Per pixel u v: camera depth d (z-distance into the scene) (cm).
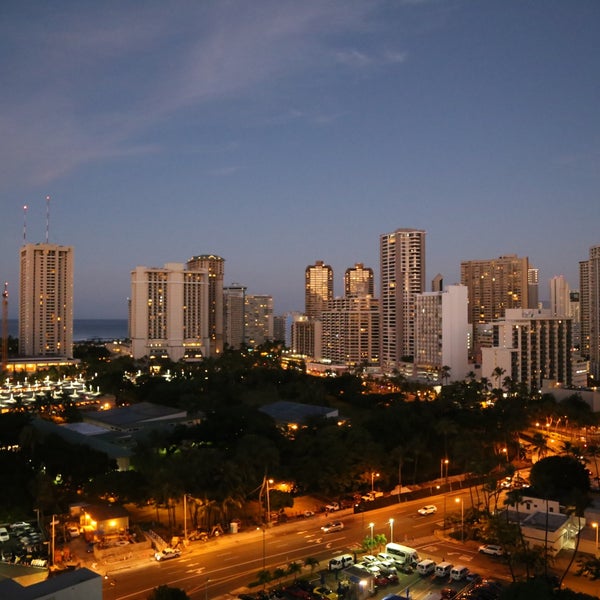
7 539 11369
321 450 14888
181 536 11556
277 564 10338
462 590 9319
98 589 7419
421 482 15762
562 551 10988
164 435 17075
